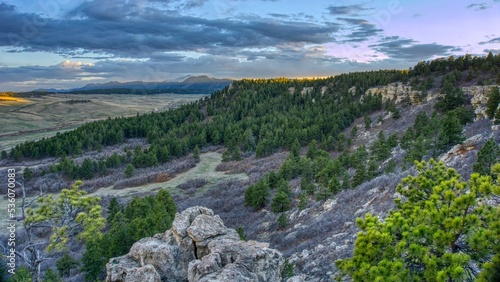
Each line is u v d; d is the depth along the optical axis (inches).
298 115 4170.8
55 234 838.5
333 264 753.0
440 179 471.5
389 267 364.8
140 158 3100.4
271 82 6181.1
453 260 341.4
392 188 1137.4
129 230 1103.0
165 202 1633.9
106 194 2432.3
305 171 2101.4
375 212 999.6
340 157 2309.3
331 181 1535.4
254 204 1731.1
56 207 873.5
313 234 1106.1
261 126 3745.1
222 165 3031.5
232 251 529.7
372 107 3969.0
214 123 4220.0
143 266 542.0
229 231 652.7
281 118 3954.2
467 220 376.5
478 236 360.5
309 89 5344.5
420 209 420.2
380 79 4675.2
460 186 417.1
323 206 1393.9
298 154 2783.0
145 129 4372.5
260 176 2488.9
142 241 645.3
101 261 989.8
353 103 4124.0
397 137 2628.0
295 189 1946.4
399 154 2102.6
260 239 1302.9
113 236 1143.0
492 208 399.9
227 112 4766.2
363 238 402.6
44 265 1205.7
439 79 3865.7
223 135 3858.3
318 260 824.9
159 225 1107.3
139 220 1127.0
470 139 1334.9
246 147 3440.0
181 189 2487.7
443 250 372.5
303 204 1491.1
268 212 1625.2
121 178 2778.1
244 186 2308.1
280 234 1259.8
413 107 3408.0
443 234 370.6
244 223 1587.1
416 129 2418.8
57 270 1134.4
